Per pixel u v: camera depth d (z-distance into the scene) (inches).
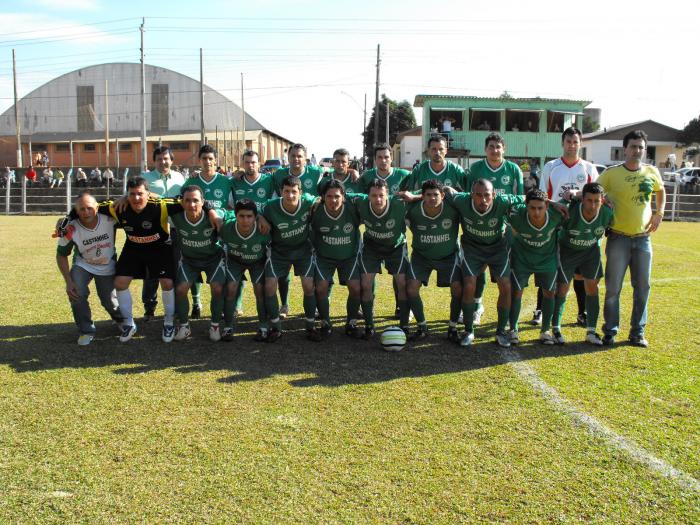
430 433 149.4
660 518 114.2
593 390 179.6
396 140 2110.0
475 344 233.5
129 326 235.0
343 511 115.9
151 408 164.6
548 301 230.1
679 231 726.5
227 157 1868.8
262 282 235.0
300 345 231.6
